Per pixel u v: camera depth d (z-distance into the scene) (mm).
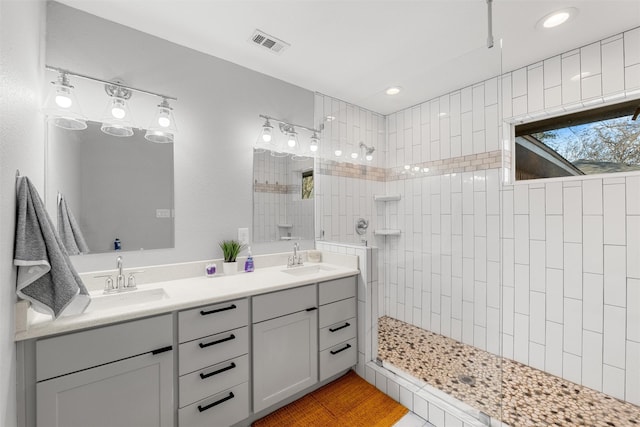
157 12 1622
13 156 882
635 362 1769
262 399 1619
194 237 1965
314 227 2643
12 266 937
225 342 1482
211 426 1423
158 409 1278
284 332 1721
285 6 1587
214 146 2068
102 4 1554
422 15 1668
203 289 1588
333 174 2666
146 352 1254
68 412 1087
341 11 1633
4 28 727
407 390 1771
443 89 2180
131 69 1747
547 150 2178
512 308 2275
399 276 2482
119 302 1529
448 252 2203
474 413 1586
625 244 1812
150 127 1730
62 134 1523
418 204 2377
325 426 1616
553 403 1783
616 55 1830
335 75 2377
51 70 1497
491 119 1968
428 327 2279
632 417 1653
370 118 2590
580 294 1974
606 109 1942
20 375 1013
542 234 2135
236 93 2184
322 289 1918
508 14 1651
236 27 1767
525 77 2213
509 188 2287
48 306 1043
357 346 2141
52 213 1488
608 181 1877
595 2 1551
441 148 2238
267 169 2348
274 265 2322
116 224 1679
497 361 1800
